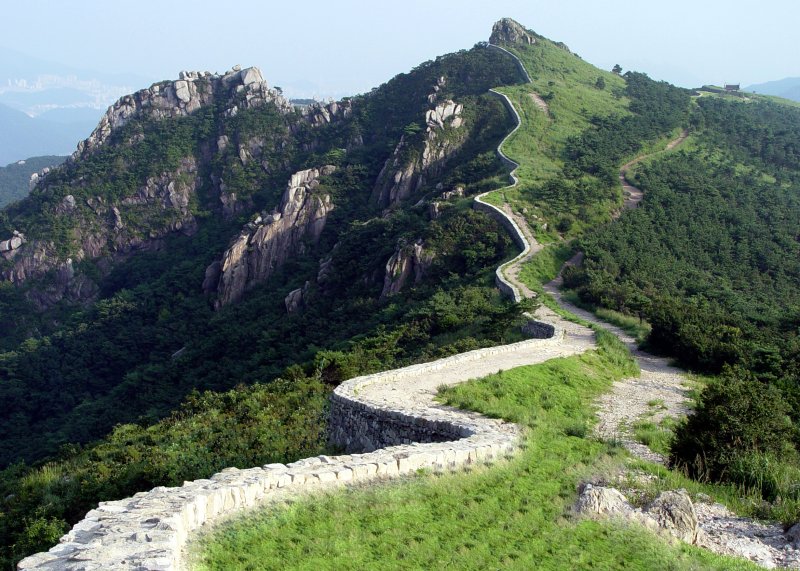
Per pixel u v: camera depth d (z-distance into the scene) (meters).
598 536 13.36
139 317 106.19
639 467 18.05
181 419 35.19
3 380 92.81
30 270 130.38
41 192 147.62
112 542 9.66
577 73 155.38
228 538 11.17
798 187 113.12
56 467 31.73
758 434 19.55
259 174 146.25
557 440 19.31
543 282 63.44
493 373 27.73
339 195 120.94
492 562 11.91
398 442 20.39
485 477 15.41
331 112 161.38
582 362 32.62
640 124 124.38
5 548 19.73
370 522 12.60
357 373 34.47
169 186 145.12
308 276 96.31
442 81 152.62
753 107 162.62
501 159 105.00
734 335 40.69
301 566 10.86
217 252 119.56
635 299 53.38
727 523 15.57
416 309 55.31
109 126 163.50
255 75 167.38
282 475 13.23
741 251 80.94
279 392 32.94
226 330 85.62
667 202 90.38
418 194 110.19
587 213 81.25
